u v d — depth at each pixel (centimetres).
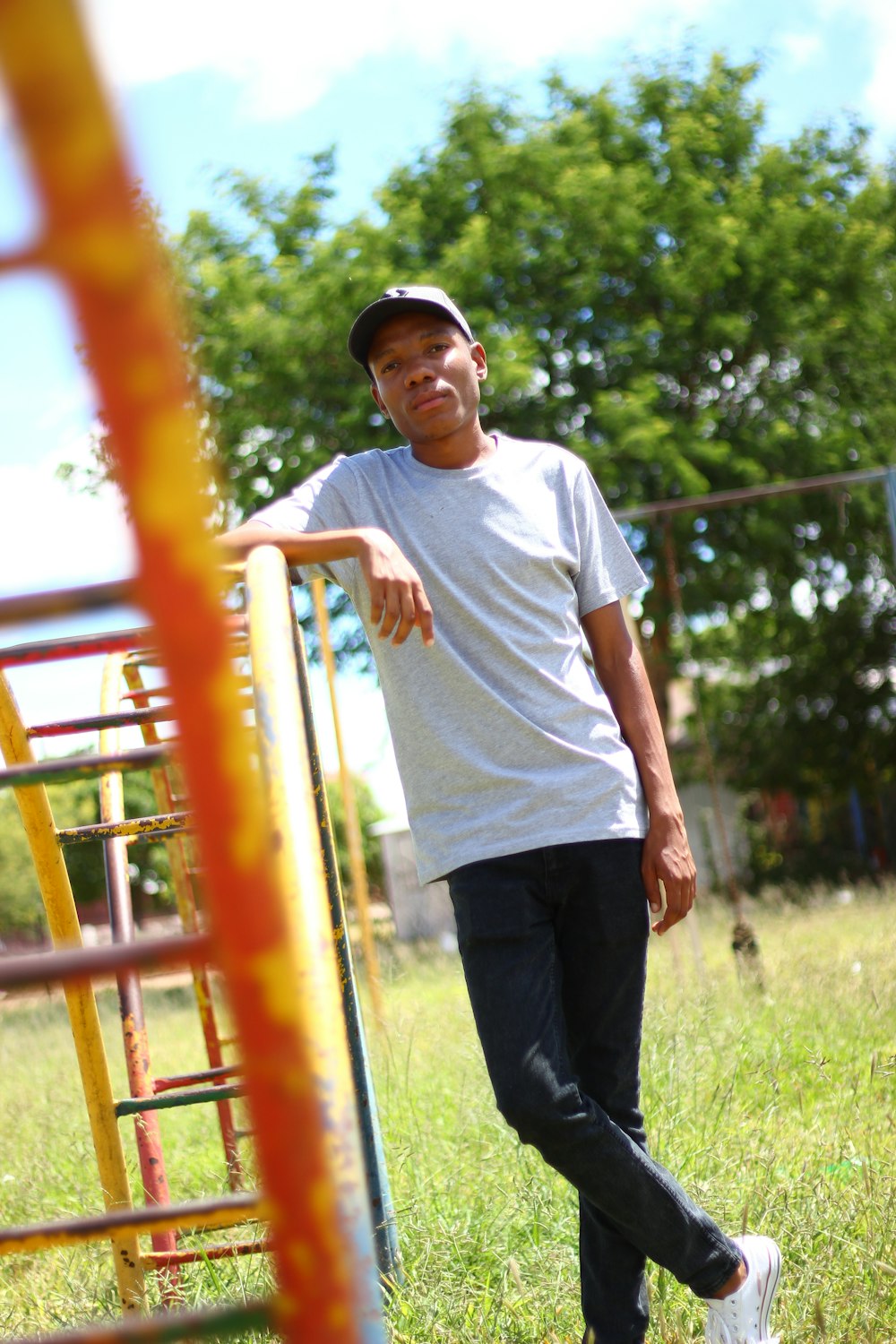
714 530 1847
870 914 1025
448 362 263
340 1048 100
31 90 49
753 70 2011
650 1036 432
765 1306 240
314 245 1772
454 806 246
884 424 1902
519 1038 229
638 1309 242
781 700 2564
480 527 253
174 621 62
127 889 355
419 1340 257
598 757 247
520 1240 306
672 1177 238
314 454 1631
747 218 1864
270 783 121
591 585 268
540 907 241
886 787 2638
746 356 1892
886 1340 236
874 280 1925
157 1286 304
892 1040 471
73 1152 457
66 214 52
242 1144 400
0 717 255
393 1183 349
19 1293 326
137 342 56
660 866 250
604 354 1817
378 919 1230
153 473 59
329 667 859
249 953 68
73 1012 284
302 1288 74
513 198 1812
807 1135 351
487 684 247
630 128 1950
